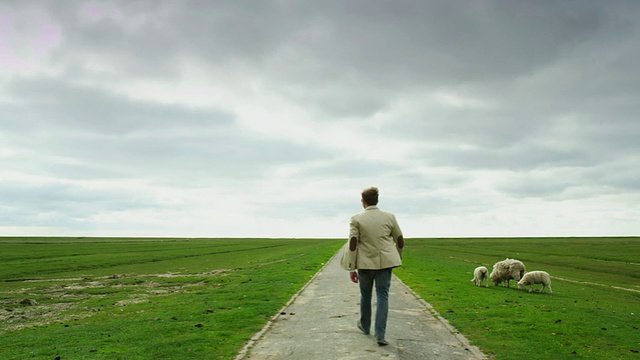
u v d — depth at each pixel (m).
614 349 10.03
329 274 29.47
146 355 9.12
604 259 61.56
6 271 42.75
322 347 9.31
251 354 8.90
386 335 10.55
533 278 23.16
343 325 11.70
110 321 14.84
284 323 12.21
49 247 96.44
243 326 11.87
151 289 26.56
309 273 30.34
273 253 70.50
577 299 20.45
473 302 16.89
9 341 12.09
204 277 32.59
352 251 9.54
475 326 12.06
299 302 16.36
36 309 20.12
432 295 18.98
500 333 11.22
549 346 9.95
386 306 9.52
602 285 30.62
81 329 13.18
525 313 14.30
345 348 9.20
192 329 11.66
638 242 139.75
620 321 13.87
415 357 8.58
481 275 25.39
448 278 28.20
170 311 15.59
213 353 9.09
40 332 13.56
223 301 17.36
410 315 13.76
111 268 45.94
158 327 12.20
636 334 11.73
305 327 11.57
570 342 10.46
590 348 10.00
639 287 30.70
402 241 9.95
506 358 8.81
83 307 20.22
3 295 26.08
